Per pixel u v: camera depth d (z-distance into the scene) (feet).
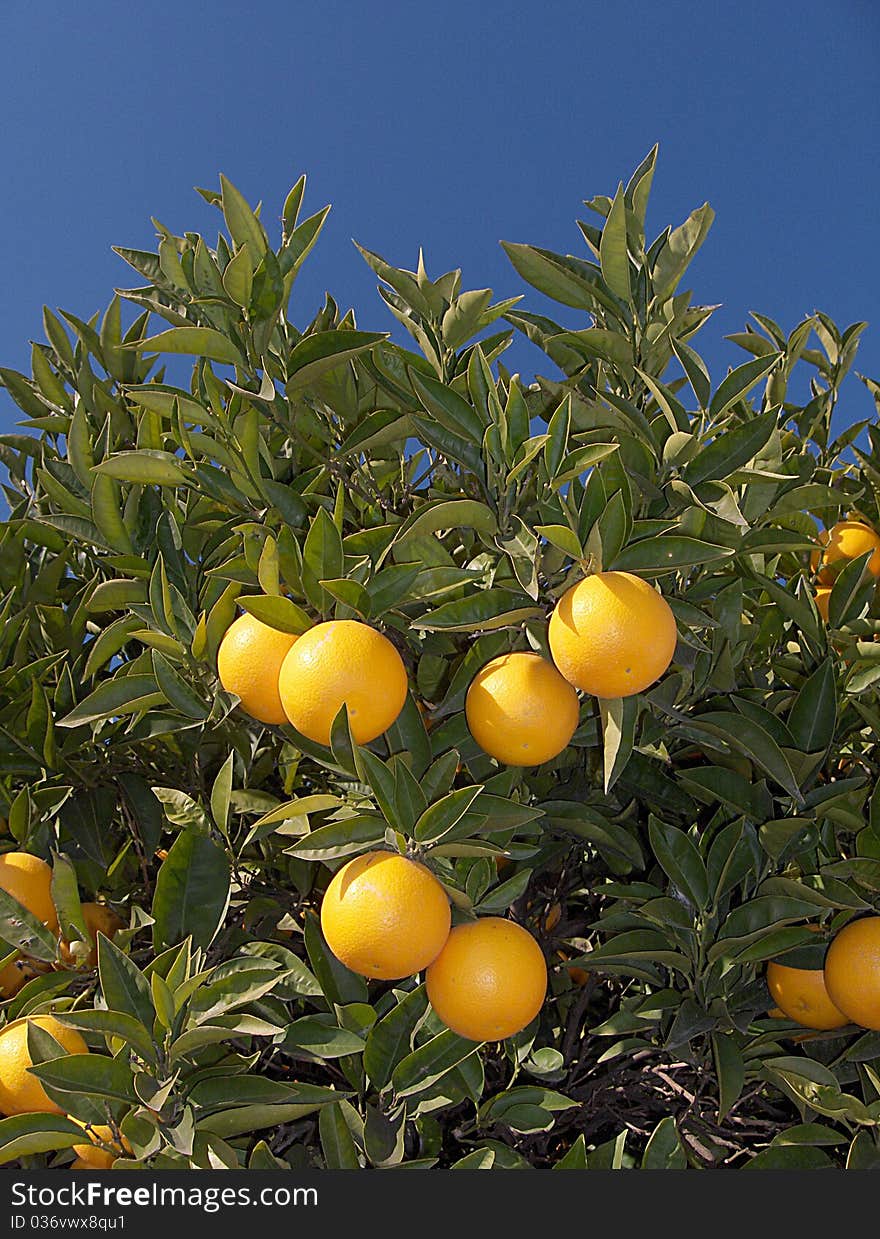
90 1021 3.26
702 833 4.16
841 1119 3.76
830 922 3.93
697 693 3.94
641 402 3.97
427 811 3.39
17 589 4.32
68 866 3.66
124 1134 3.25
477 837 3.57
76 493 4.34
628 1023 3.96
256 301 3.82
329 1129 3.52
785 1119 4.31
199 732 4.15
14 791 4.13
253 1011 3.71
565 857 4.36
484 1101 4.09
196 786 4.22
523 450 3.60
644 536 3.60
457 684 3.72
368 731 3.39
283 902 4.05
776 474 3.70
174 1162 3.37
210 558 3.89
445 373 4.07
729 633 3.88
